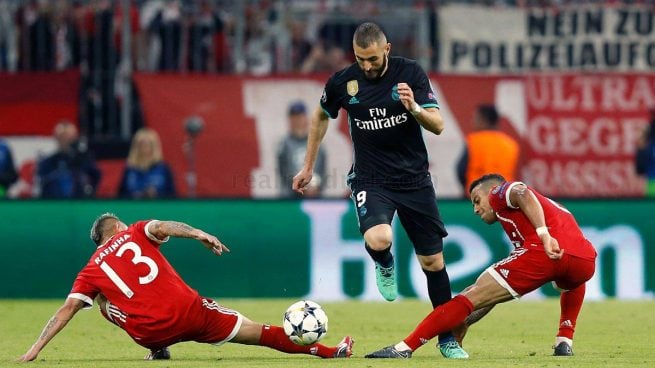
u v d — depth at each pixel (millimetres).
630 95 56469
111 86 55156
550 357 29781
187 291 28422
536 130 56156
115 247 28469
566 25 57219
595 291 51688
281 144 54906
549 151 56188
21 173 54406
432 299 31000
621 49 57250
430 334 28797
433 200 30359
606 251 51781
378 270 30328
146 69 57281
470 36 57375
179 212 50719
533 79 56219
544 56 57312
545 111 56250
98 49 56312
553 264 28531
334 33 58938
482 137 54719
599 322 41125
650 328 39062
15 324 40562
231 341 29016
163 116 54812
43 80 54812
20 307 46875
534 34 57281
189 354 31531
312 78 55219
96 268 28406
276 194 54844
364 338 36375
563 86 56281
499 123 56031
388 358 28781
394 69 29656
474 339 36000
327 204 51344
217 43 58000
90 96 55031
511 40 57344
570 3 57938
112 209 50656
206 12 58062
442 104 55688
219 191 54688
